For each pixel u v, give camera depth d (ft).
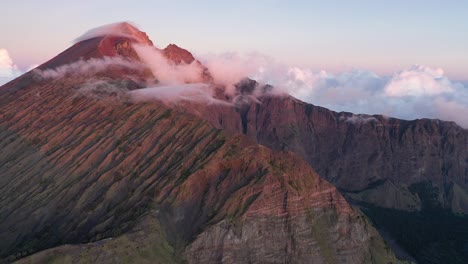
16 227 533.96
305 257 496.23
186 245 473.67
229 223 488.02
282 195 518.78
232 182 527.81
